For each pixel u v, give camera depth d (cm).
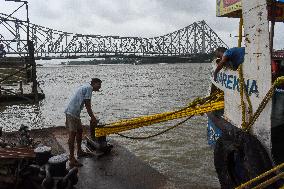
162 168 882
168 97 3434
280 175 376
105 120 1973
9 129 1628
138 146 1121
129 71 15862
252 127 430
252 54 421
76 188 517
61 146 748
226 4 670
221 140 498
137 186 526
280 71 586
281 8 626
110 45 13425
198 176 806
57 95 3909
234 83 479
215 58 632
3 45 2388
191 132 1333
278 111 472
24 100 2061
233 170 481
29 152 510
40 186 476
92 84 624
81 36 12469
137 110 2419
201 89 4497
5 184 479
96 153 666
